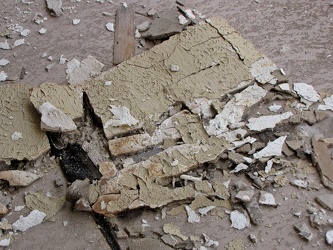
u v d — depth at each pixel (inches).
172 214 40.6
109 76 45.6
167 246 39.4
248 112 44.6
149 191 40.8
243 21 50.0
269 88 45.6
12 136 42.7
